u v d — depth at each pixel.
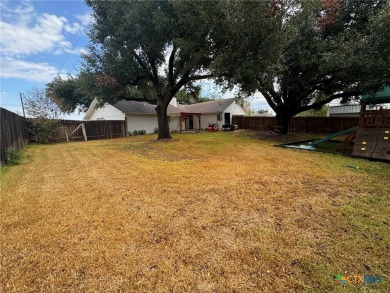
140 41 8.56
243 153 6.98
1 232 2.37
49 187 3.83
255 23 6.38
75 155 7.19
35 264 1.87
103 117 19.23
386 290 1.53
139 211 2.84
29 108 12.02
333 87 9.08
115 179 4.28
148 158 6.45
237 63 7.08
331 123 13.87
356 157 5.93
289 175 4.33
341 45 6.33
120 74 9.32
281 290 1.55
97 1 8.51
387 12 5.09
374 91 5.98
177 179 4.20
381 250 1.96
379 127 5.76
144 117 18.27
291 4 7.08
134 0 7.61
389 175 4.20
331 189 3.52
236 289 1.57
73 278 1.71
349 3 7.47
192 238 2.21
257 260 1.87
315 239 2.15
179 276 1.71
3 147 5.70
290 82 8.82
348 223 2.44
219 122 20.38
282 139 11.12
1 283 1.66
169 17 7.57
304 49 7.77
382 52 5.34
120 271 1.77
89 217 2.69
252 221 2.54
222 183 3.90
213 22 6.75
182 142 10.23
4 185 3.95
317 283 1.61
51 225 2.51
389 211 2.71
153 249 2.05
